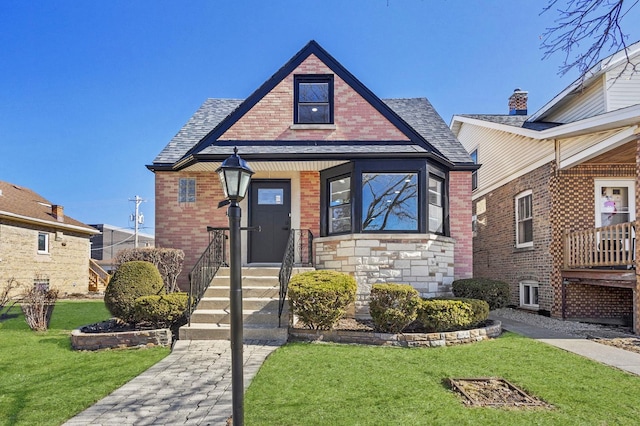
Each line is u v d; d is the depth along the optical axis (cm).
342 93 980
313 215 1010
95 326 759
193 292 760
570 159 995
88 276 2134
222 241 957
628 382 470
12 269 1614
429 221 932
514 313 1119
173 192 1023
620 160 999
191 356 581
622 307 993
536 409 391
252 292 793
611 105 985
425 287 874
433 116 1233
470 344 666
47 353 625
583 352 612
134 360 575
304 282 697
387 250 875
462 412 383
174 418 380
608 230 960
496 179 1373
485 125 1378
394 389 443
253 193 1030
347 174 927
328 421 363
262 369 511
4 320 916
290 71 994
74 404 418
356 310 857
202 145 949
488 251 1439
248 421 363
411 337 648
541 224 1095
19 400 431
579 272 958
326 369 512
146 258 909
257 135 966
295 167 968
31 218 1684
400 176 912
